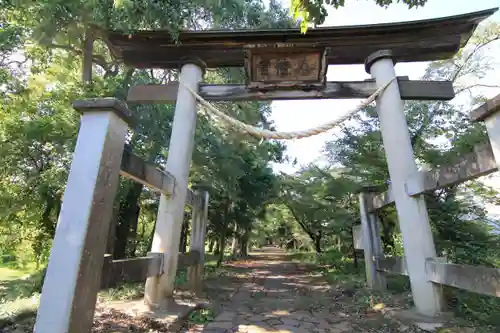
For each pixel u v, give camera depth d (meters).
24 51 7.16
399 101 5.41
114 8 4.98
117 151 2.84
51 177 7.27
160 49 6.05
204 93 5.98
